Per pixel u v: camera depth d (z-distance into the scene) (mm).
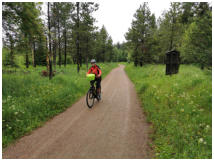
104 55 45125
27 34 6195
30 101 4828
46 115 4348
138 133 3270
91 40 20609
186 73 9234
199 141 2523
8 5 4770
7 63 10688
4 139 2916
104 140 2986
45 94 5879
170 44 24219
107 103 5824
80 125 3744
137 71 18344
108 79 14141
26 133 3340
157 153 2479
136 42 24625
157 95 5969
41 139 3072
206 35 4488
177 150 2518
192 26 4996
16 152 2619
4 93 5199
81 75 13703
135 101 6105
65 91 6680
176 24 20672
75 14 14266
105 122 3920
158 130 3312
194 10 5383
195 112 3785
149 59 25234
